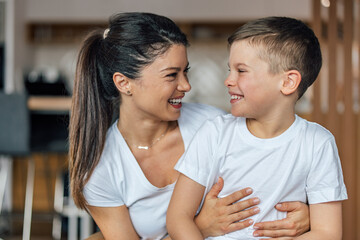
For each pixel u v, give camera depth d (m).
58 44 6.10
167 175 1.33
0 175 4.42
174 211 1.21
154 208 1.31
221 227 1.20
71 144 1.30
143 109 1.23
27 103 3.07
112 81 1.25
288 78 1.13
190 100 5.93
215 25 6.05
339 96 3.10
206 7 5.76
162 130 1.33
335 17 2.42
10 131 3.08
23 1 5.73
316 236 1.15
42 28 6.04
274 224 1.17
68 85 5.70
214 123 1.24
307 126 1.19
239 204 1.18
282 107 1.15
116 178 1.29
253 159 1.18
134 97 1.23
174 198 1.23
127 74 1.20
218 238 1.23
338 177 1.18
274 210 1.19
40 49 6.11
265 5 5.70
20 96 3.06
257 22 1.14
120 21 1.23
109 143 1.31
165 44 1.17
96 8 5.82
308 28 1.18
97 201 1.31
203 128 1.25
